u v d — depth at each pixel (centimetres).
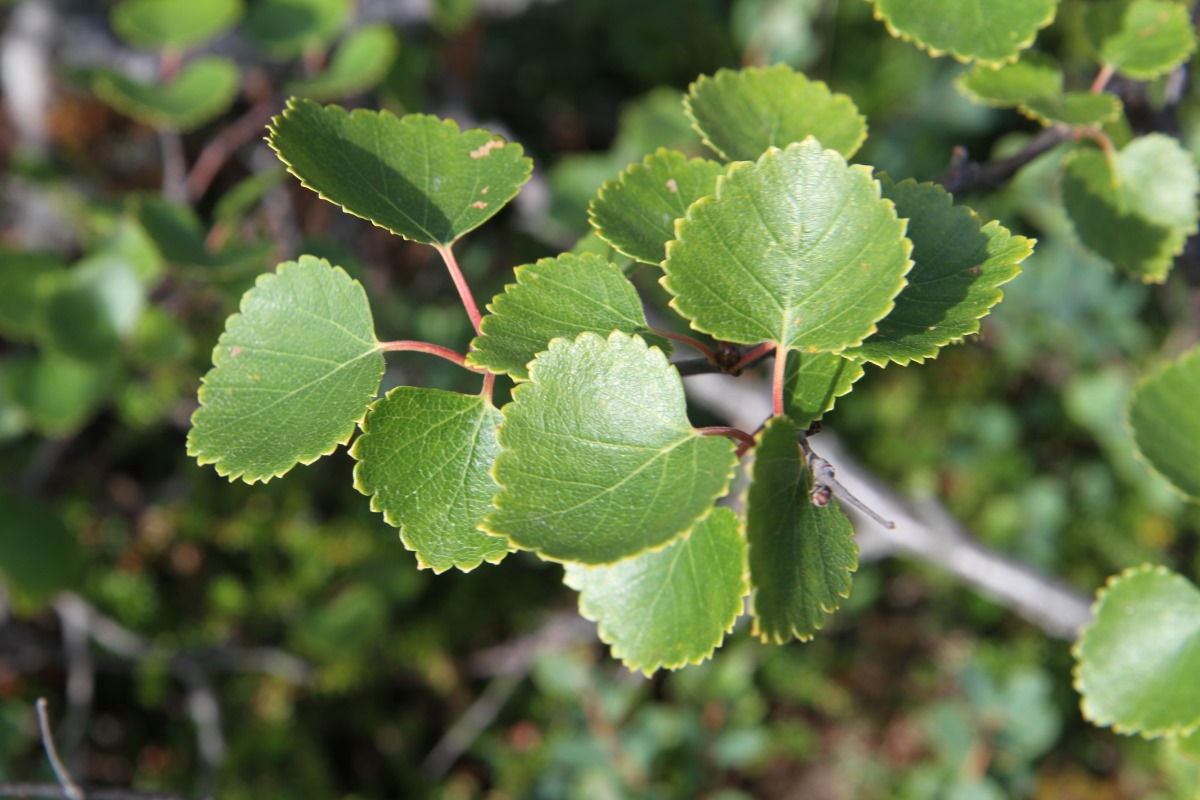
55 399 53
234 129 54
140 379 62
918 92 67
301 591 62
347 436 26
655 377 25
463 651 62
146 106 48
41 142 64
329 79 49
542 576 63
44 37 63
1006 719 54
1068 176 33
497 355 26
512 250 65
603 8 71
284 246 59
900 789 60
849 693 63
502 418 26
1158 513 64
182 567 62
